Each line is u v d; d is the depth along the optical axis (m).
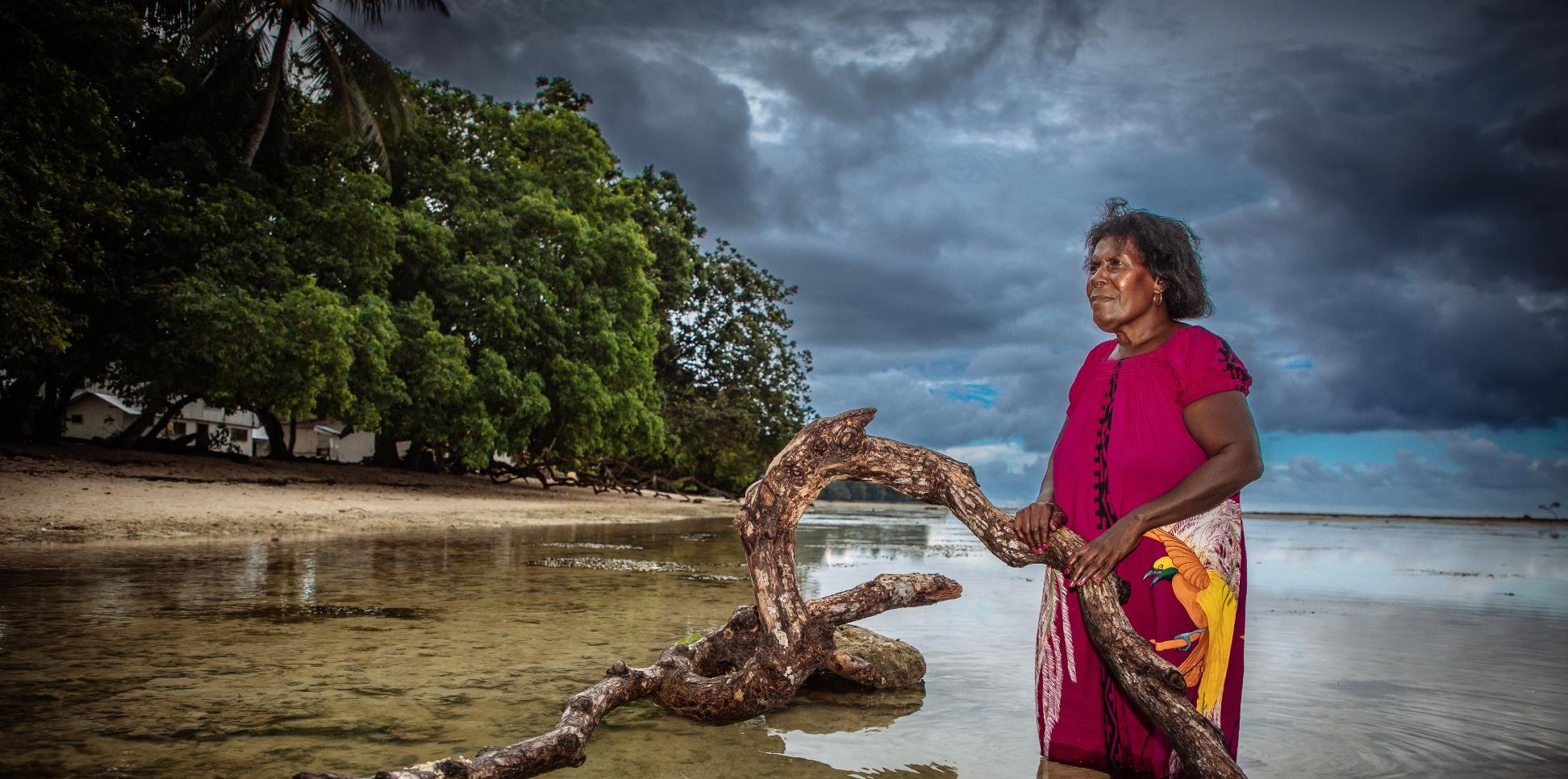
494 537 13.37
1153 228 2.73
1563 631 6.25
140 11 18.80
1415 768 2.93
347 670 4.14
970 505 2.97
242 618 5.44
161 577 7.13
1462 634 6.12
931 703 3.90
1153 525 2.45
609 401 25.58
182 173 17.64
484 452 22.70
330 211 19.41
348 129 20.75
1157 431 2.59
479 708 3.52
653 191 35.25
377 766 2.77
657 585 7.68
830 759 3.03
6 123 11.86
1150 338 2.74
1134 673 2.46
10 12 12.05
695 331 38.66
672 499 36.72
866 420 3.27
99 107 12.91
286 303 17.06
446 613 5.86
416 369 21.11
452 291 23.09
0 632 4.84
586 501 27.47
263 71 20.28
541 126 27.89
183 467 18.05
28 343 12.27
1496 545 24.11
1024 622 6.32
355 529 12.90
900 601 3.76
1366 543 24.22
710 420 35.41
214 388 17.14
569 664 4.36
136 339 17.14
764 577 3.27
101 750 2.89
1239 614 2.54
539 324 24.69
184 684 3.80
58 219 13.07
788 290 40.59
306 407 17.70
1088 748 2.76
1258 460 2.45
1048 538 2.73
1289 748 3.16
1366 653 5.28
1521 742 3.25
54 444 18.45
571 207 27.58
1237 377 2.52
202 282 16.56
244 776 2.66
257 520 12.08
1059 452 2.89
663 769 2.89
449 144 25.69
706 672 3.88
